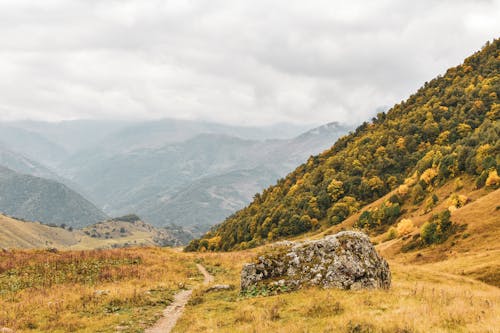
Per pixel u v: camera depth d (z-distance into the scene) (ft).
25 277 97.60
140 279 99.71
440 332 37.58
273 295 66.54
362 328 40.60
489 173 337.93
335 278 66.28
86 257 127.03
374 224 422.00
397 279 110.22
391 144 639.76
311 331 41.81
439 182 416.05
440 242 251.60
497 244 210.18
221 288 81.05
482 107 618.44
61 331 53.67
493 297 66.59
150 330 54.85
